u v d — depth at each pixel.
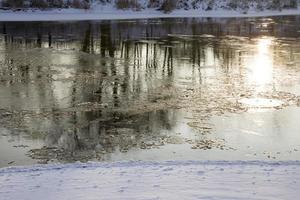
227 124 18.09
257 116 19.09
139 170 12.02
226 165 12.52
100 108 20.02
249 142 16.23
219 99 21.58
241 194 10.41
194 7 63.75
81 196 10.30
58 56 31.50
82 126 17.70
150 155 14.91
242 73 27.11
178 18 57.69
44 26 46.78
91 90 22.95
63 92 22.48
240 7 66.31
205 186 10.86
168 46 36.34
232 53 33.62
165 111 19.70
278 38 42.09
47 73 26.39
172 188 10.72
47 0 57.56
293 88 23.69
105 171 11.96
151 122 18.28
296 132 17.27
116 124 17.98
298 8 70.56
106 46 35.91
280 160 13.82
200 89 23.31
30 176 11.63
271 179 11.34
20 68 27.52
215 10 64.31
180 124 18.06
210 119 18.69
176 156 14.82
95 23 50.28
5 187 10.84
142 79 25.33
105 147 15.64
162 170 12.00
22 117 18.64
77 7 58.19
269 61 30.75
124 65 29.03
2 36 39.69
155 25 49.97
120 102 20.97
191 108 20.16
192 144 15.98
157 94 22.38
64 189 10.71
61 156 14.84
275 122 18.36
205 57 31.98
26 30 43.66
